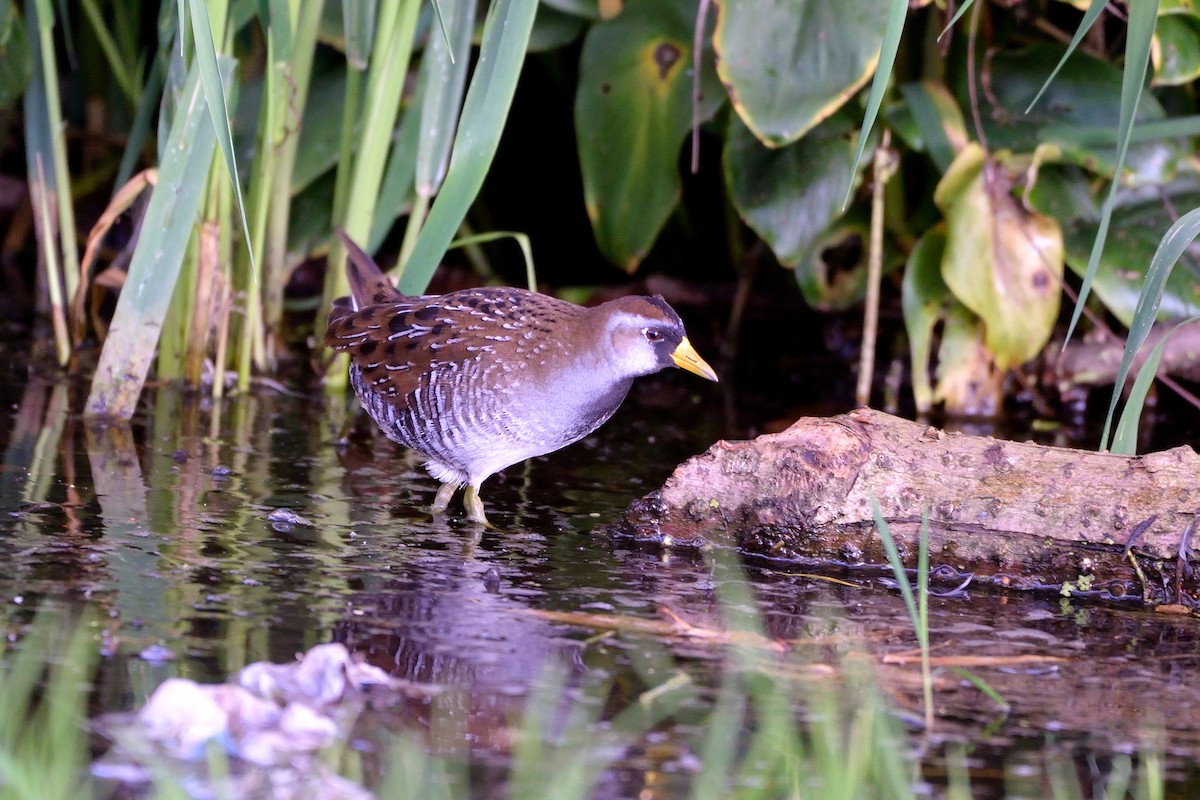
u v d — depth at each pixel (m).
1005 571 7.41
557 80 13.94
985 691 5.69
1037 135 11.37
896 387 12.21
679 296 14.06
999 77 11.73
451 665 5.77
